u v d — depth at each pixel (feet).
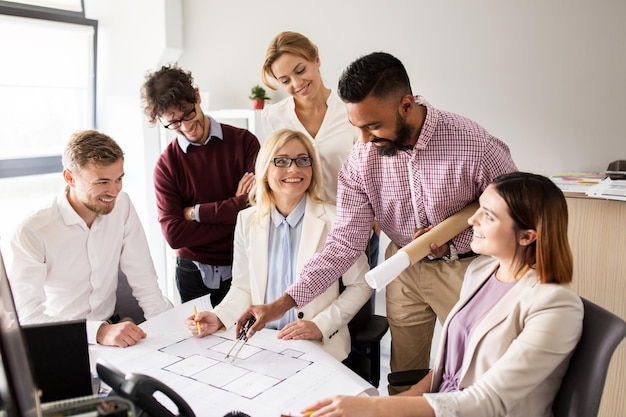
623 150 7.08
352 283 5.36
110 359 4.16
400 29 8.42
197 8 10.55
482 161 4.46
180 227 6.64
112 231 5.66
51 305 5.45
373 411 3.10
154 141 10.80
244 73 10.36
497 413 3.19
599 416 6.21
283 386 3.63
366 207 5.24
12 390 1.78
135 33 10.43
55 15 10.28
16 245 5.01
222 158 6.83
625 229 5.66
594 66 7.07
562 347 3.28
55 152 11.18
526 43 7.47
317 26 9.26
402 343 5.94
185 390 3.60
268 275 5.55
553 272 3.48
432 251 4.76
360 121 4.14
